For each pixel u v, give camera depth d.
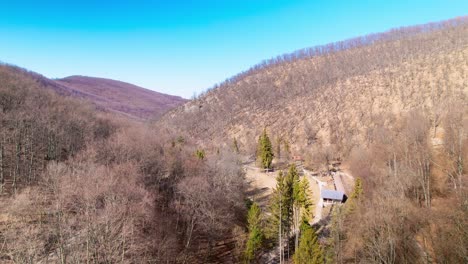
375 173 58.56
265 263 45.12
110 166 48.97
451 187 45.88
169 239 39.19
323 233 47.91
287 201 46.94
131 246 30.56
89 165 44.31
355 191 48.84
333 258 36.66
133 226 32.31
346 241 38.69
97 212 32.75
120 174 43.09
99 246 29.59
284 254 46.97
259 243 43.34
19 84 82.56
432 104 104.12
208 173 59.44
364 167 68.25
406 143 59.53
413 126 64.69
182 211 45.94
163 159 58.19
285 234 47.81
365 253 35.28
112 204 33.41
